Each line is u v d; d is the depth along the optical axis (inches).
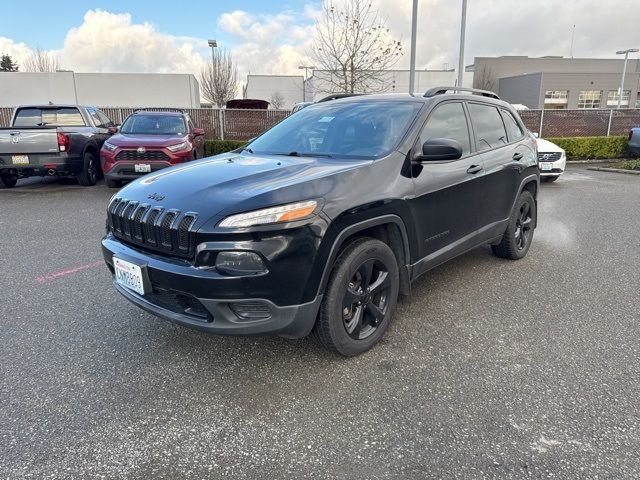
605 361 119.3
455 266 194.2
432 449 88.5
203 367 117.0
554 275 183.6
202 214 100.4
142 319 143.6
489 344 128.4
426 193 132.9
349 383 109.9
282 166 123.9
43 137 362.0
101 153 358.3
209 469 84.0
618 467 83.4
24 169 366.0
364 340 121.6
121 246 117.0
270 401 103.3
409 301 144.0
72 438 91.4
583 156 644.7
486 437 91.5
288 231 99.2
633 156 649.6
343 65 751.1
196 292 99.5
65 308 151.6
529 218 205.8
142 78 1337.4
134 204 114.7
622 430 93.0
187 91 1364.4
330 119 154.3
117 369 116.0
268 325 102.1
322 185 108.6
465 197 152.1
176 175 123.0
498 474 82.2
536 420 96.3
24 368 116.0
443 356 122.0
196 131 408.5
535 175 200.4
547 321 142.8
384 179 121.2
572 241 235.0
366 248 115.8
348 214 108.7
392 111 145.6
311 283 103.9
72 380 111.1
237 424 96.0
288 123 167.8
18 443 89.8
